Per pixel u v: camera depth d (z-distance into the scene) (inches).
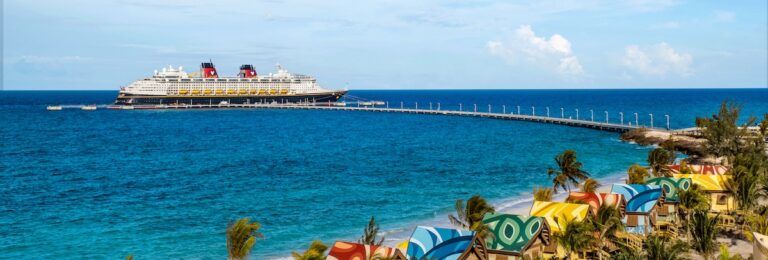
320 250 1942.7
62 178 4756.4
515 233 2251.5
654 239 2126.0
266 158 6013.8
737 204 2987.2
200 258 2709.2
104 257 2716.5
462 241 2140.7
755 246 2103.8
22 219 3366.1
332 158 5999.0
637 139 7244.1
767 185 3051.2
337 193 4099.4
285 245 2901.1
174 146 7194.9
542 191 2930.6
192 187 4338.1
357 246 2046.0
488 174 4933.6
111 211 3563.0
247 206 3693.4
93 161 5787.4
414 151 6579.7
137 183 4512.8
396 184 4456.2
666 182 3002.0
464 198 3951.8
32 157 6087.6
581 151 6456.7
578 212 2459.4
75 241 2947.8
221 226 3228.3
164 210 3590.1
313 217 3430.1
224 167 5369.1
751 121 5329.7
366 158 5984.3
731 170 3331.7
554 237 2272.4
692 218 2640.3
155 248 2847.0
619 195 2723.9
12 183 4505.4
